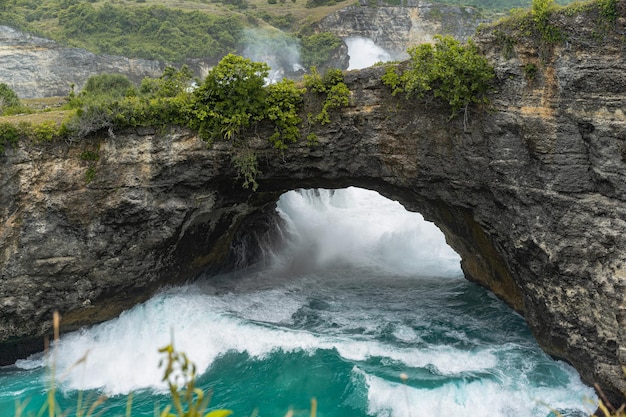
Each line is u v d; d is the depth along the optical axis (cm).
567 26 1739
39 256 2217
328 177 2359
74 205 2220
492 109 1948
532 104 1847
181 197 2362
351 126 2216
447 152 2114
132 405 1995
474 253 2634
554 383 1953
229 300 2698
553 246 1861
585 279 1809
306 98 2230
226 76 2161
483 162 2036
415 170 2200
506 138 1945
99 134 2208
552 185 1842
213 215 2588
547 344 2078
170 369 519
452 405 1859
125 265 2391
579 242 1805
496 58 1917
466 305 2609
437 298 2709
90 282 2344
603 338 1758
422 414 1838
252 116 2209
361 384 1948
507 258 2158
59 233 2238
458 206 2219
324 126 2233
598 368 1780
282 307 2648
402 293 2795
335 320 2495
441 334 2327
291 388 2009
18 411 659
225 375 2127
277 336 2248
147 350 2319
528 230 1945
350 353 2142
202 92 2206
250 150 2258
